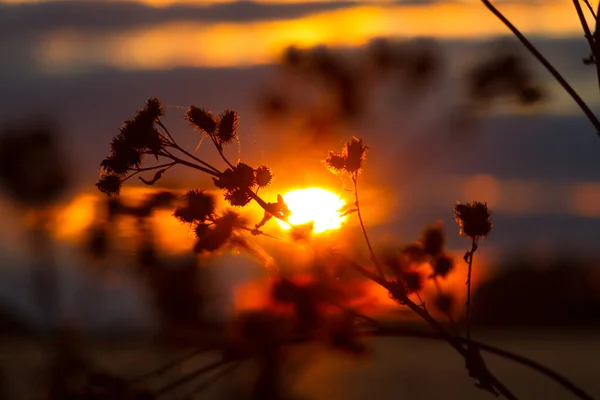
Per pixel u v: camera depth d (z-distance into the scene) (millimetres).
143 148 3945
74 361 5598
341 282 4320
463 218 3836
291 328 4309
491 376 3580
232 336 4453
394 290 3703
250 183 3822
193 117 3975
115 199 4781
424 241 4262
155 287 5730
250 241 4109
